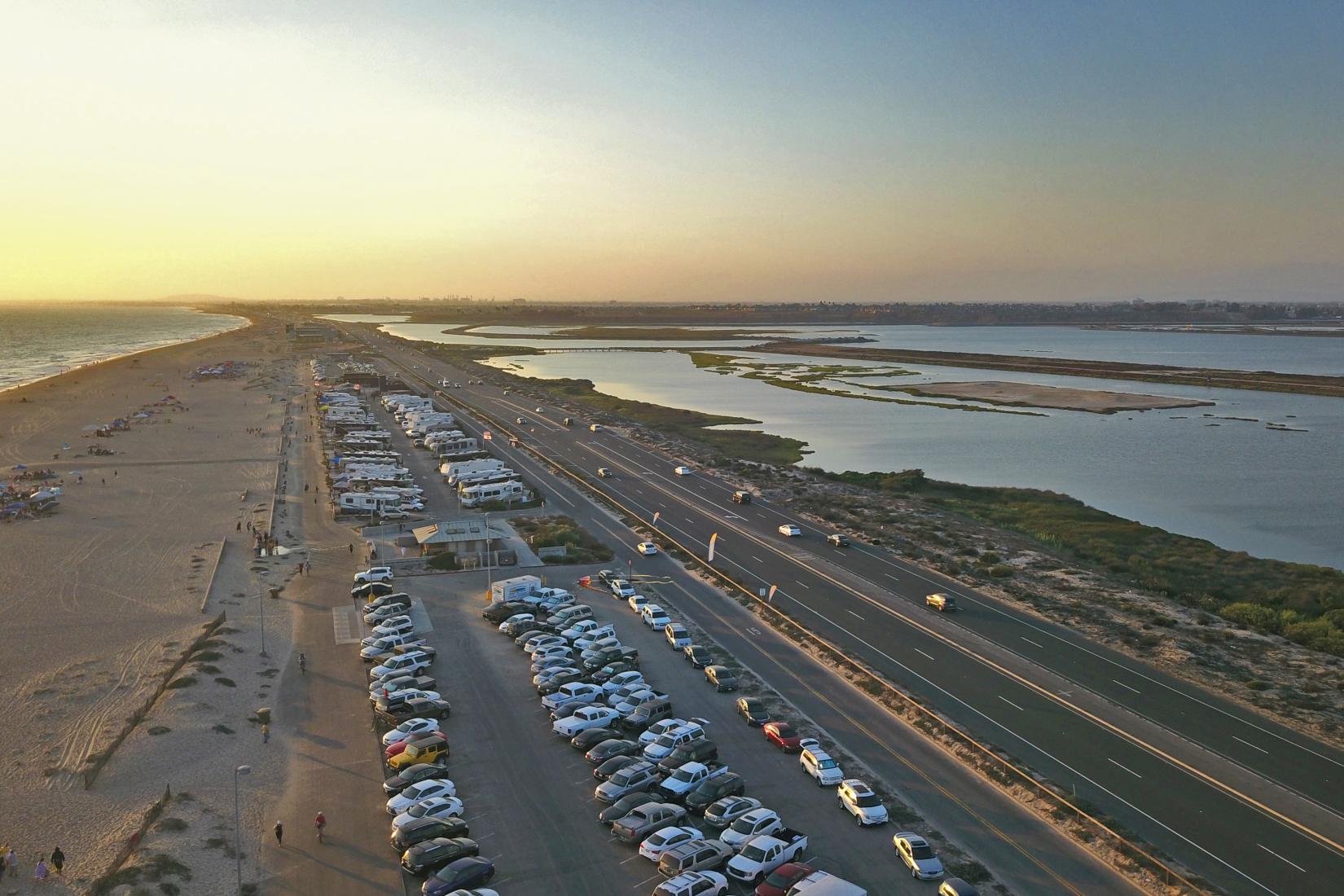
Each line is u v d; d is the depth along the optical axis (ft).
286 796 165.07
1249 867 142.72
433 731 185.47
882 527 376.07
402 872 141.79
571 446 568.00
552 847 150.20
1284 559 360.48
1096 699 207.82
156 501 407.03
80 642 237.45
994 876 140.87
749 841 145.28
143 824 150.61
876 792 167.73
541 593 272.51
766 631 253.44
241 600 276.82
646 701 201.77
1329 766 177.37
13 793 161.79
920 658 231.71
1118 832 151.43
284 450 540.52
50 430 608.60
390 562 317.42
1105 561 337.72
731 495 435.53
